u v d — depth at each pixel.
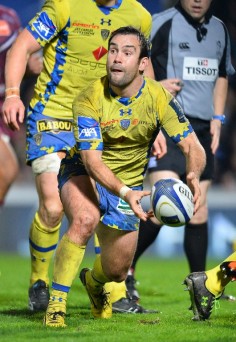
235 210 39.78
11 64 17.80
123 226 15.78
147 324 15.88
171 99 15.32
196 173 15.32
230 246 39.62
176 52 22.19
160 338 14.09
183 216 14.45
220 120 22.58
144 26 18.41
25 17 49.41
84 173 15.52
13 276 27.33
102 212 15.80
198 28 22.27
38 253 18.77
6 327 15.30
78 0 18.09
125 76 14.73
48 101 18.64
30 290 18.89
